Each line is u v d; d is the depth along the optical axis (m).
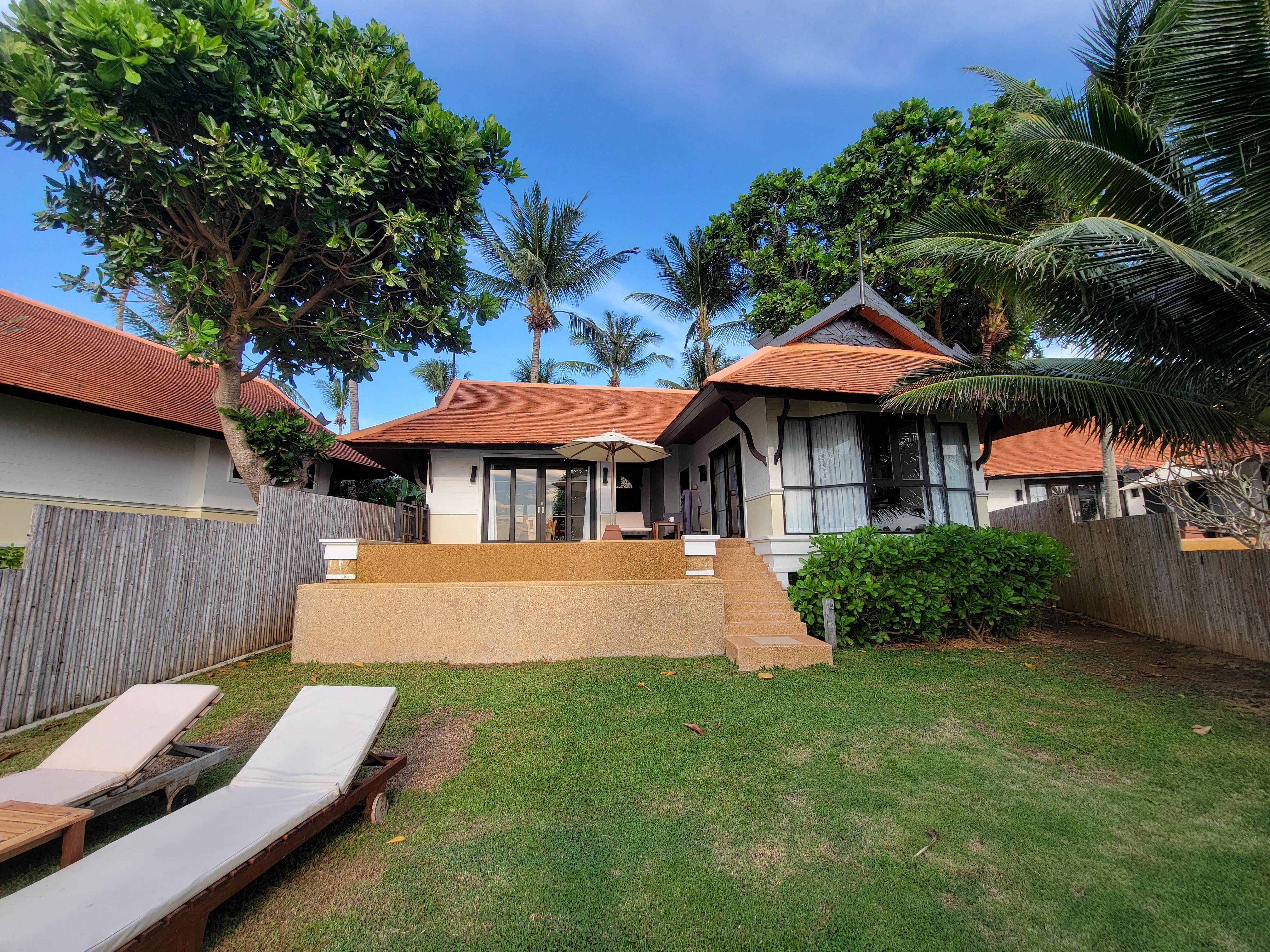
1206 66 5.01
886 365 11.07
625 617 7.86
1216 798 3.81
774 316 22.48
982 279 6.95
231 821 2.95
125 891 2.33
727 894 3.00
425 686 6.47
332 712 3.98
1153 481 13.59
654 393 17.61
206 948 2.62
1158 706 5.49
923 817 3.70
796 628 8.20
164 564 6.84
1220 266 4.55
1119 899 2.89
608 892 3.03
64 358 11.91
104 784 3.46
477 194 11.88
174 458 13.23
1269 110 4.89
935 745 4.78
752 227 25.06
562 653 7.71
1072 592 10.23
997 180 18.19
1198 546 10.95
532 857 3.35
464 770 4.48
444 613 7.70
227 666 7.51
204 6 8.88
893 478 9.68
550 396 16.39
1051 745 4.72
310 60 9.87
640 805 3.94
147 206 9.80
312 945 2.66
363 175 9.79
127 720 4.03
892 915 2.83
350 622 7.69
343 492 20.14
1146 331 6.03
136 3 7.68
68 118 7.88
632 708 5.73
